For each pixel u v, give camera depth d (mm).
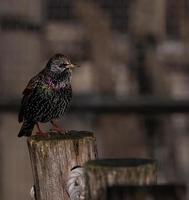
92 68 14750
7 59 14258
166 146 14750
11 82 14203
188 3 14875
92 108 13930
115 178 4012
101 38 14758
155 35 14805
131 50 14836
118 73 14781
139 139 14703
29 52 14359
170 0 14867
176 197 3779
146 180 4031
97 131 14594
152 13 14750
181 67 14969
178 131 14734
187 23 14859
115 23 14789
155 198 3795
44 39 14570
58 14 14664
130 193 3840
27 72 14336
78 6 14664
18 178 13922
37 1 14469
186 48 14977
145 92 14812
